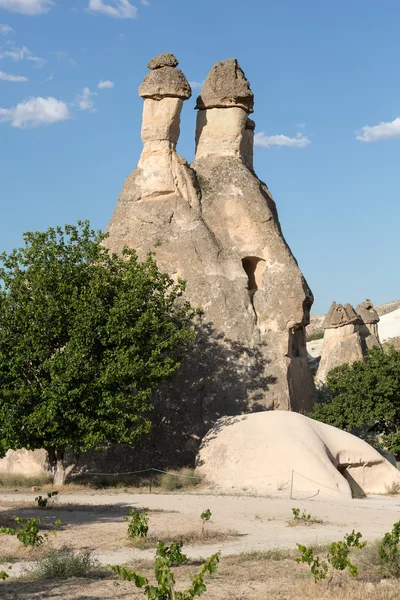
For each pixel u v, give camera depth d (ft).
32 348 83.46
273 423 91.40
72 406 82.28
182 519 61.87
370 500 82.17
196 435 104.12
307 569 44.16
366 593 38.42
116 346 85.40
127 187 119.55
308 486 82.74
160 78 119.85
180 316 94.73
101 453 101.45
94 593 38.45
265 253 116.57
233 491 84.64
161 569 34.22
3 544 51.88
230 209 118.73
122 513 65.31
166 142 120.06
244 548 50.62
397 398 104.88
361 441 94.53
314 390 122.11
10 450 102.73
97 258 91.91
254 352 110.01
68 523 59.41
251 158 132.05
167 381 103.55
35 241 90.79
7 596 37.63
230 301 111.55
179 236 114.83
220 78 125.59
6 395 81.41
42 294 85.81
